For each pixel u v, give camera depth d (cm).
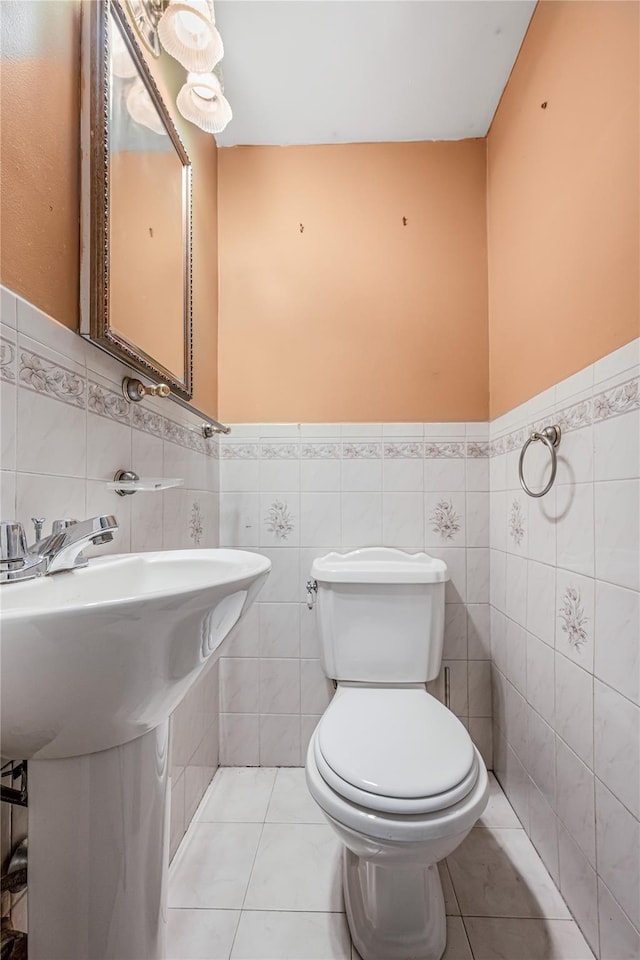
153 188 108
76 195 80
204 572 84
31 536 66
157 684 50
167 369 116
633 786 80
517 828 127
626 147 84
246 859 118
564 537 106
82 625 40
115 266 89
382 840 79
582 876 96
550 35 114
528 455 128
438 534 160
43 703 43
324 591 140
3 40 62
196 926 99
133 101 98
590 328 96
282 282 164
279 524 162
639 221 80
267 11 121
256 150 166
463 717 157
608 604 88
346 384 163
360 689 125
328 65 137
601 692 90
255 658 160
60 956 53
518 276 135
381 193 164
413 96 147
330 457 162
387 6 120
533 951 93
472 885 108
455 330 162
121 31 92
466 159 164
